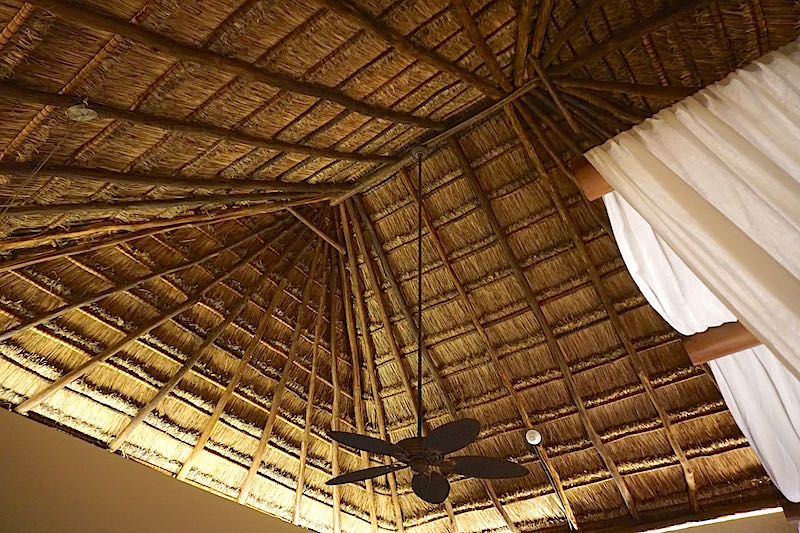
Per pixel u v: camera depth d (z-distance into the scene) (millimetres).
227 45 4215
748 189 3520
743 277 3363
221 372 6547
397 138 6012
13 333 5277
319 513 7203
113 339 5883
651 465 6574
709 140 3719
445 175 6535
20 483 4762
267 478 6855
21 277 5305
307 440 7109
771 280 3289
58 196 4711
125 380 5988
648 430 6523
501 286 6707
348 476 4949
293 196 6188
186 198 5340
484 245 6625
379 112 5328
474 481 7383
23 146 4219
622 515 6836
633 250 4664
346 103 5051
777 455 5387
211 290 6383
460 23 4805
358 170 6355
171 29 3943
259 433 6793
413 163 6473
